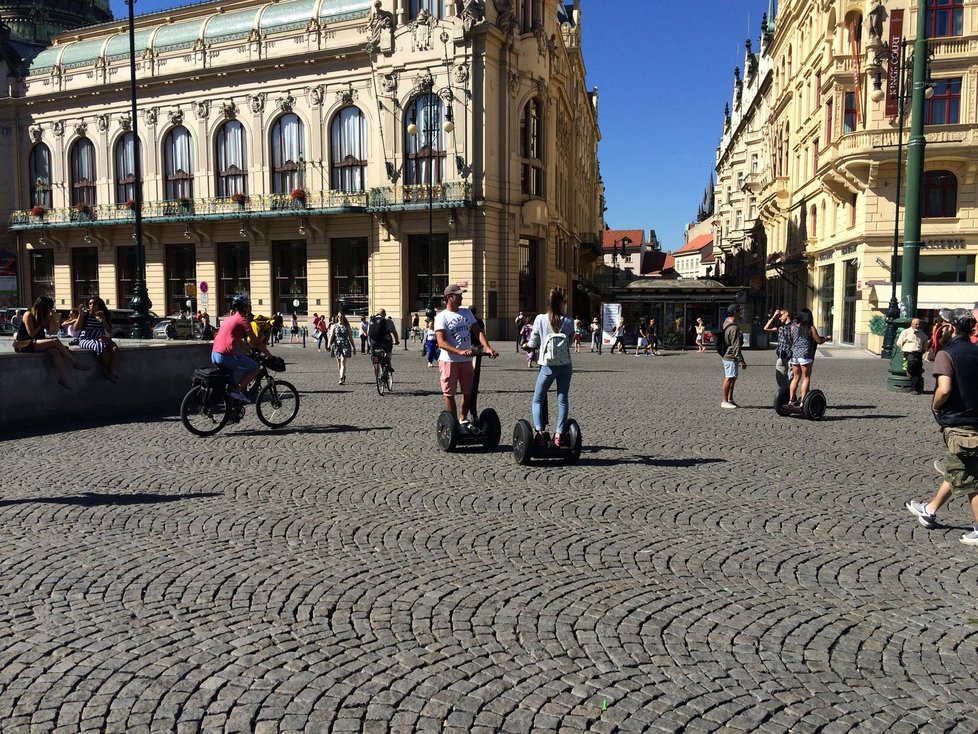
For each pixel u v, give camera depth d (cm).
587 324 4894
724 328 1433
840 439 1083
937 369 596
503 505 706
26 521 643
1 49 5472
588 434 1112
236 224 4819
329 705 349
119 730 328
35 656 396
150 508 687
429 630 432
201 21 4916
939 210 3219
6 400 1139
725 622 448
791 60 4753
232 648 406
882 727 336
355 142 4478
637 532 627
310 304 4634
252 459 917
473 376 954
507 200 4281
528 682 373
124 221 5025
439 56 4116
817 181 3966
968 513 692
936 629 442
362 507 696
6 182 5603
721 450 991
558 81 4900
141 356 1373
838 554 577
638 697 359
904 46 3038
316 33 4469
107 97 5175
